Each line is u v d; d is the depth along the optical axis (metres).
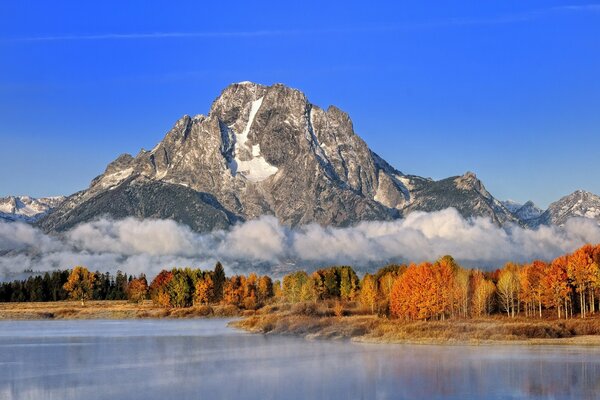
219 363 129.50
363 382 105.50
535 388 99.19
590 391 97.12
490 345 147.12
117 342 174.50
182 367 125.44
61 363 134.00
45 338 188.25
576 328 162.88
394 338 160.00
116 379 113.44
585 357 127.06
